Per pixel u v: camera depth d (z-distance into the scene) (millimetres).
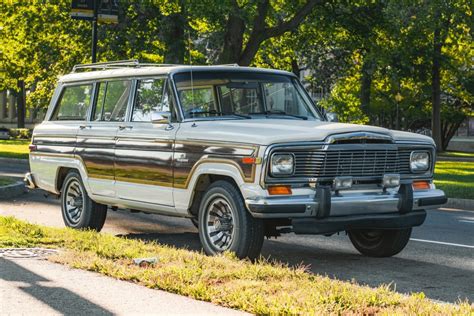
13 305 6508
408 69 46219
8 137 71688
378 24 37406
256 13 31781
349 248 11273
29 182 12992
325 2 36562
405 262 10039
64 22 35594
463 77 55438
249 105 10555
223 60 34469
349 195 9195
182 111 10117
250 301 6477
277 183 8867
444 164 39750
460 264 9922
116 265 8109
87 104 11891
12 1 36188
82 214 11844
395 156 9609
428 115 62656
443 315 6098
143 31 34906
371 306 6449
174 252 9016
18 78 56156
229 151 9172
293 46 42469
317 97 61031
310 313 6051
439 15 44906
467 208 19016
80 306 6492
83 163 11648
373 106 59344
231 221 9242
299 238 12250
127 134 10812
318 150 9000
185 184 9773
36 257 8812
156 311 6340
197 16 31906
